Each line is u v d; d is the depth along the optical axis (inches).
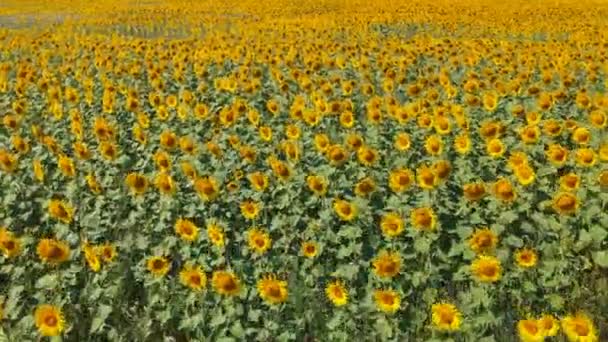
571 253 292.7
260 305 254.1
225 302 240.7
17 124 442.9
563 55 673.6
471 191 287.7
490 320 237.5
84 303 263.7
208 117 495.8
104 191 374.0
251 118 462.6
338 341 241.0
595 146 421.7
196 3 2004.2
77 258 286.2
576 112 498.9
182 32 1382.9
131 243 304.7
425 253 275.1
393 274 244.1
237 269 277.4
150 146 435.2
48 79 638.5
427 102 514.3
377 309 240.4
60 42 959.0
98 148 418.3
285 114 539.8
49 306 221.8
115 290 261.3
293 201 339.9
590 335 203.0
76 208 347.3
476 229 288.4
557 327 208.8
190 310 255.8
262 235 277.4
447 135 424.5
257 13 1678.2
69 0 2320.4
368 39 1035.9
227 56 770.8
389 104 477.4
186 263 283.3
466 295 255.9
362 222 310.7
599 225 300.2
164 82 649.6
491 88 594.2
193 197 346.0
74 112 471.8
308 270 290.5
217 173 370.6
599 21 1390.3
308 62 714.8
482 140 430.9
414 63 745.0
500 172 387.5
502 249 280.8
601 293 280.8
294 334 236.8
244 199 357.7
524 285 260.5
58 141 464.4
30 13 1870.1
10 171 342.6
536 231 308.0
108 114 526.6
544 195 335.9
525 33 1146.7
